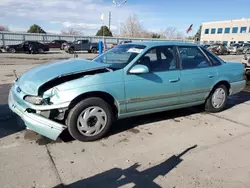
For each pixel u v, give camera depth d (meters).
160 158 3.14
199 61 4.68
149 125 4.30
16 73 10.31
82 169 2.83
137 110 3.95
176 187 2.55
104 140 3.64
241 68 5.38
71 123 3.38
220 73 4.88
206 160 3.12
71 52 28.41
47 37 36.66
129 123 4.37
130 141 3.62
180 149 3.41
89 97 3.46
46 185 2.52
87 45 29.78
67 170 2.80
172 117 4.77
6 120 4.30
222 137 3.87
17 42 34.19
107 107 3.60
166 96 4.16
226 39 63.97
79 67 3.62
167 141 3.65
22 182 2.54
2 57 19.77
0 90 6.77
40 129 3.22
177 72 4.25
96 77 3.46
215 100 5.03
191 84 4.44
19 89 3.52
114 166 2.92
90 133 3.54
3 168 2.79
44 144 3.42
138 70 3.64
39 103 3.22
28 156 3.08
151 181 2.64
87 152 3.24
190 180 2.68
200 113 5.08
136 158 3.12
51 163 2.94
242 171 2.89
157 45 4.18
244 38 59.88
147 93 3.91
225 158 3.19
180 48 4.44
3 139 3.54
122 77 3.65
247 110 5.42
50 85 3.40
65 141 3.54
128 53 4.11
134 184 2.58
